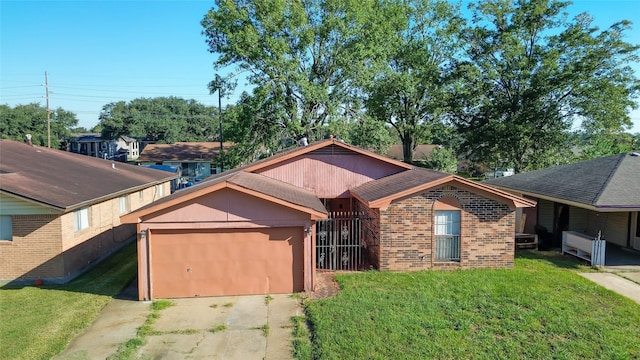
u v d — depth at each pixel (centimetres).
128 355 791
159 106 7725
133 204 2069
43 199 1218
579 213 1845
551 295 1073
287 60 2762
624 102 2995
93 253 1527
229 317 982
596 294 1086
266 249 1152
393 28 3525
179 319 973
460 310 976
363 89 3334
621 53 2969
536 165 3281
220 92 3092
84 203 1324
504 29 3284
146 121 7000
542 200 1928
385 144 3303
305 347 812
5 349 817
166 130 7119
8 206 1250
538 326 891
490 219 1334
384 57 3209
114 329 919
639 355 768
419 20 3878
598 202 1334
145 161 5009
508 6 3297
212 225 1123
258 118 3005
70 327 923
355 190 1585
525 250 1631
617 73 2995
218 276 1141
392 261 1316
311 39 2894
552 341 823
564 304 1011
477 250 1337
